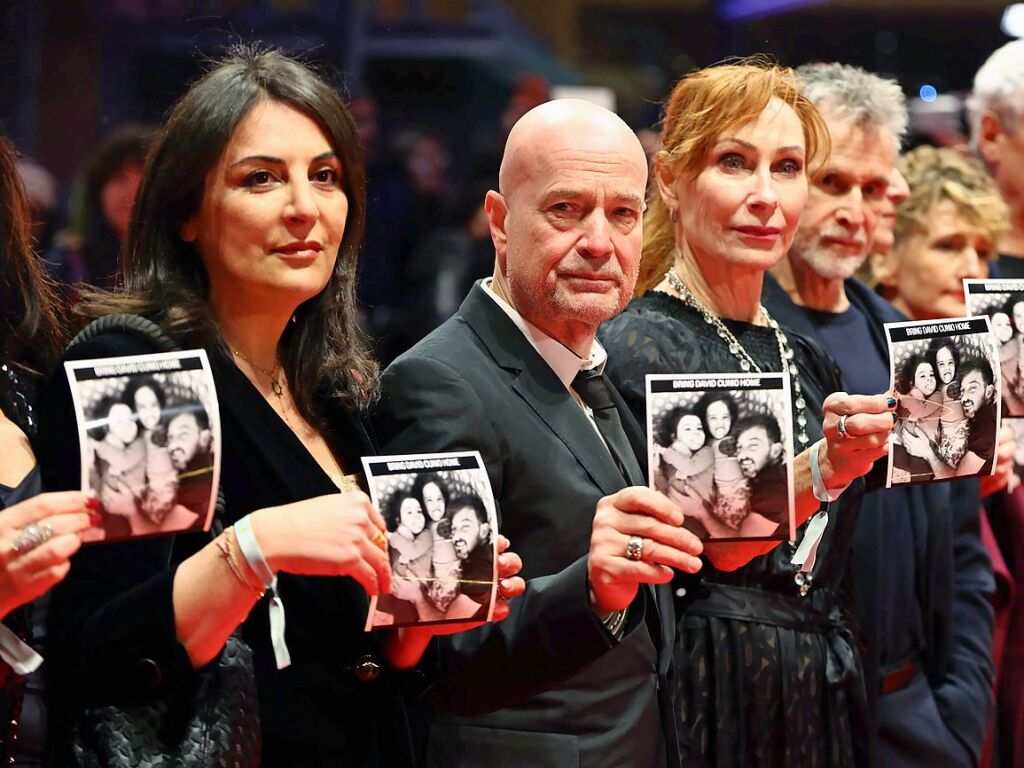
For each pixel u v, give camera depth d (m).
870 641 2.62
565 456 2.11
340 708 1.85
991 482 2.91
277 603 1.65
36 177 4.09
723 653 2.31
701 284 2.52
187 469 1.61
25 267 2.05
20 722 1.74
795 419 2.49
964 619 2.89
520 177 2.15
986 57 5.15
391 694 1.90
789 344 2.56
